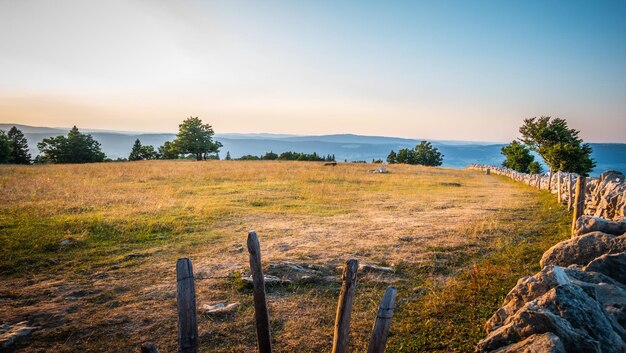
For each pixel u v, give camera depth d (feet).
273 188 74.64
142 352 10.86
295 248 34.27
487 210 54.80
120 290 25.48
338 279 27.37
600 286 18.99
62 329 20.17
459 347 18.48
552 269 18.45
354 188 79.66
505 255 32.04
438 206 58.70
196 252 33.76
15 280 26.96
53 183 71.82
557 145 107.76
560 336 14.21
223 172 101.14
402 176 109.29
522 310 15.85
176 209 51.47
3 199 54.13
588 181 48.47
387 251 33.50
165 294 24.77
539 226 42.39
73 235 37.27
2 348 18.17
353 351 18.34
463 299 23.90
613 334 14.99
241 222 45.42
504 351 14.60
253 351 18.60
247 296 24.68
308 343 19.30
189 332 11.57
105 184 74.02
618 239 23.26
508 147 192.34
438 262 30.81
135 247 35.19
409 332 20.30
